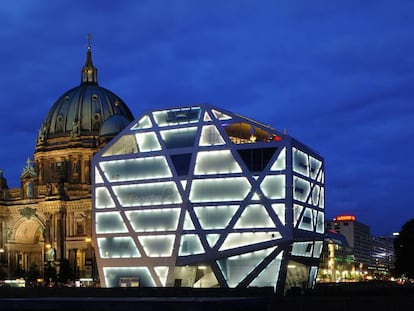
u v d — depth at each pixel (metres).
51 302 31.62
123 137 136.00
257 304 32.75
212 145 126.06
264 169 121.31
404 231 166.12
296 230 122.19
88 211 194.50
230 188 123.19
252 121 126.19
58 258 193.50
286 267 119.94
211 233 123.00
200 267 126.69
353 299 85.44
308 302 85.06
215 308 29.27
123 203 133.12
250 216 121.06
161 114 133.12
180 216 126.00
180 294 98.50
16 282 172.88
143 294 99.94
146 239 129.50
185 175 127.19
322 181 145.75
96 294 102.00
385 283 166.12
